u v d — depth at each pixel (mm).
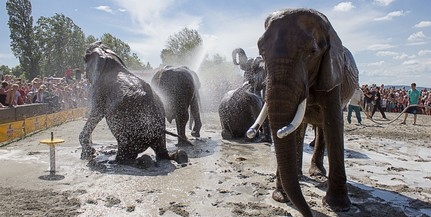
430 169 8734
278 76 4492
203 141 11562
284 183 4418
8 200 5711
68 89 19062
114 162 8094
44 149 9820
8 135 11062
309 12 4844
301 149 7191
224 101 12086
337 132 5570
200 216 5289
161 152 8484
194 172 7605
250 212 5492
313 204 5875
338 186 5707
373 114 24750
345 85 6422
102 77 8609
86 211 5320
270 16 5000
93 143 10875
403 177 7934
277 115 4461
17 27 64062
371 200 6262
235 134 12039
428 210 5902
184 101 10492
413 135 14969
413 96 19828
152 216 5207
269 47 4660
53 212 5246
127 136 7977
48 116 14586
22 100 14117
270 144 11180
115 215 5207
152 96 8430
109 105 8180
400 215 5594
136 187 6496
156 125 8242
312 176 7656
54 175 7176
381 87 30422
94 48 9219
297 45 4602
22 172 7395
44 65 76562
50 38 77312
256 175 7559
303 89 4625
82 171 7480
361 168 8656
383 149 11422
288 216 5367
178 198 6000
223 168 8016
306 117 6203
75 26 80688
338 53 5457
